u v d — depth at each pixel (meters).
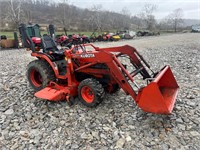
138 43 19.47
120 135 3.37
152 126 3.56
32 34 5.39
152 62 8.90
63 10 32.88
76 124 3.74
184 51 12.16
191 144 3.09
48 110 4.29
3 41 15.84
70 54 4.34
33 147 3.20
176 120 3.70
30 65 5.05
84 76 4.62
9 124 3.86
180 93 4.88
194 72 6.80
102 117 3.92
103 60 3.96
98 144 3.20
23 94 5.15
